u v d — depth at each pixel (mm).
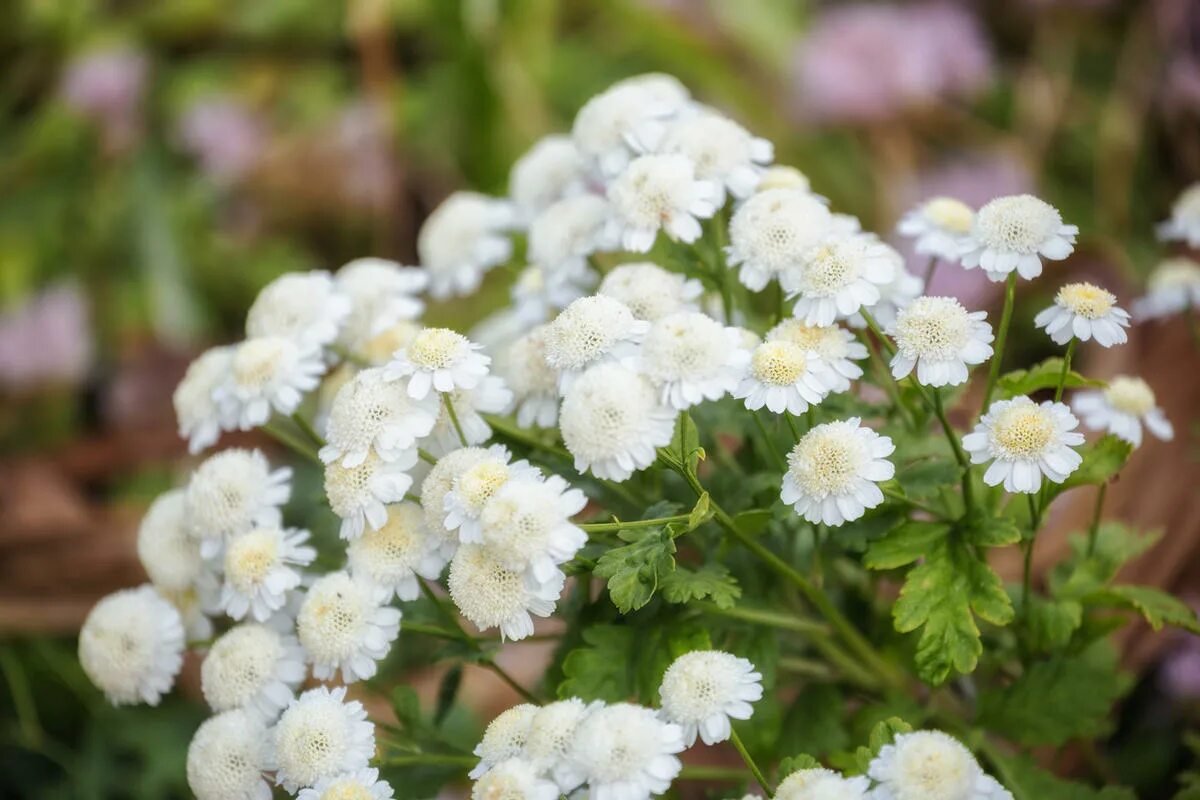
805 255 497
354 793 465
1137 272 750
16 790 677
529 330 547
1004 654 531
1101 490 524
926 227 520
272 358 517
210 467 513
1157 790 582
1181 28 843
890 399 525
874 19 886
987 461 481
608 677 497
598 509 579
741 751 467
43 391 856
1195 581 595
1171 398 610
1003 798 453
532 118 899
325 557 539
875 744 471
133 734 666
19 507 703
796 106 890
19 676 667
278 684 498
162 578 521
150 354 875
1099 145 861
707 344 479
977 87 884
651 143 526
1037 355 665
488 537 469
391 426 490
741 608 513
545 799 454
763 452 520
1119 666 582
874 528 505
